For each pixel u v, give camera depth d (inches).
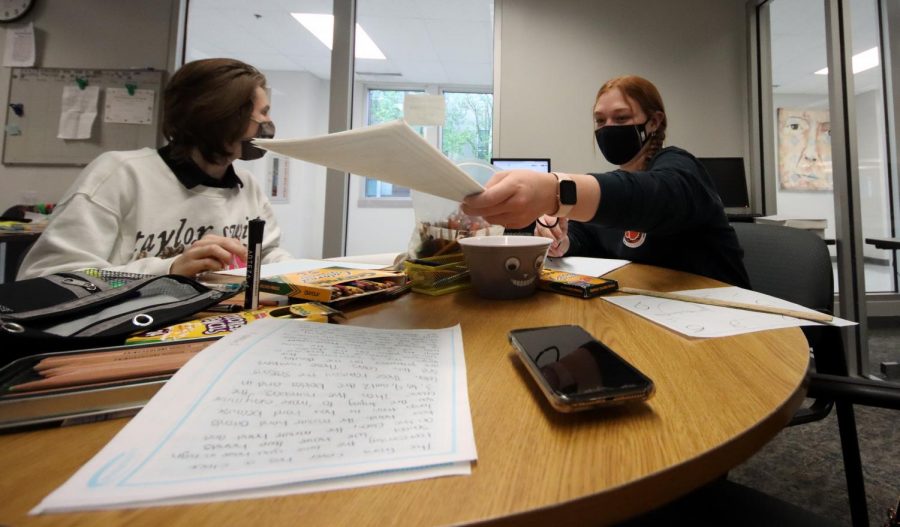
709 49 92.0
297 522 6.0
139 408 8.8
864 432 48.3
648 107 41.7
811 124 114.2
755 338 14.7
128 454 6.9
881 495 37.5
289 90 165.6
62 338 12.9
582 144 94.0
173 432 7.6
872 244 69.2
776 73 114.5
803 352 13.3
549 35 93.7
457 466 7.3
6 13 89.7
